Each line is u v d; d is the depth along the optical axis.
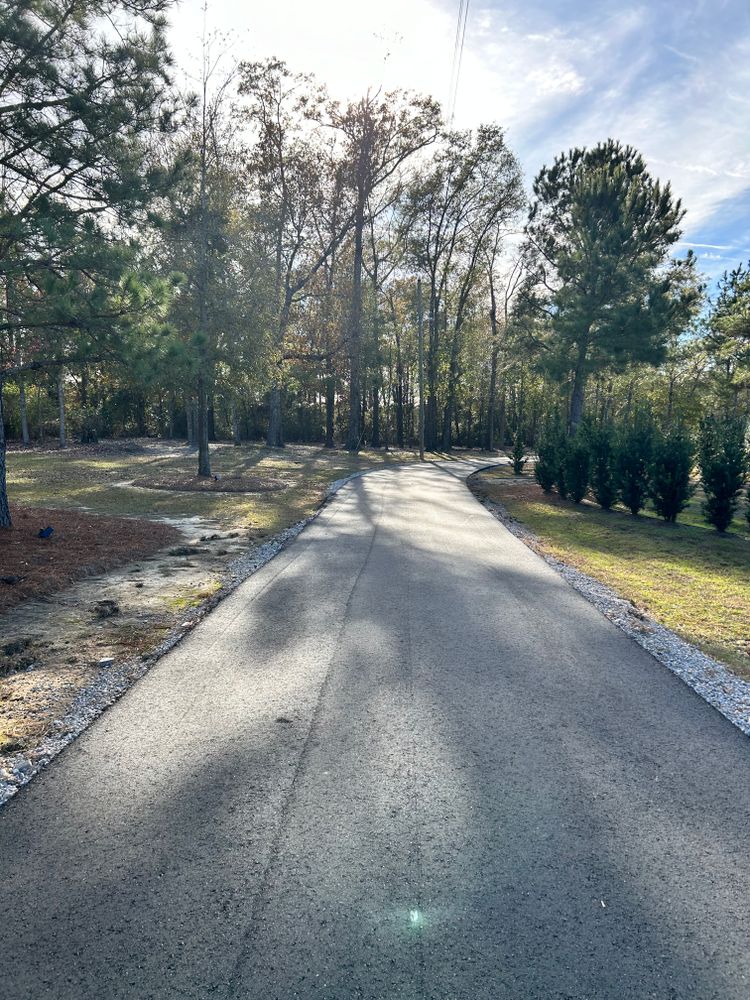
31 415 42.66
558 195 29.98
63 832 2.87
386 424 54.25
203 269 17.58
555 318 26.38
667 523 13.93
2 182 8.48
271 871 2.62
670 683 4.75
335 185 32.81
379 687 4.53
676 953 2.24
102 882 2.55
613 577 8.51
